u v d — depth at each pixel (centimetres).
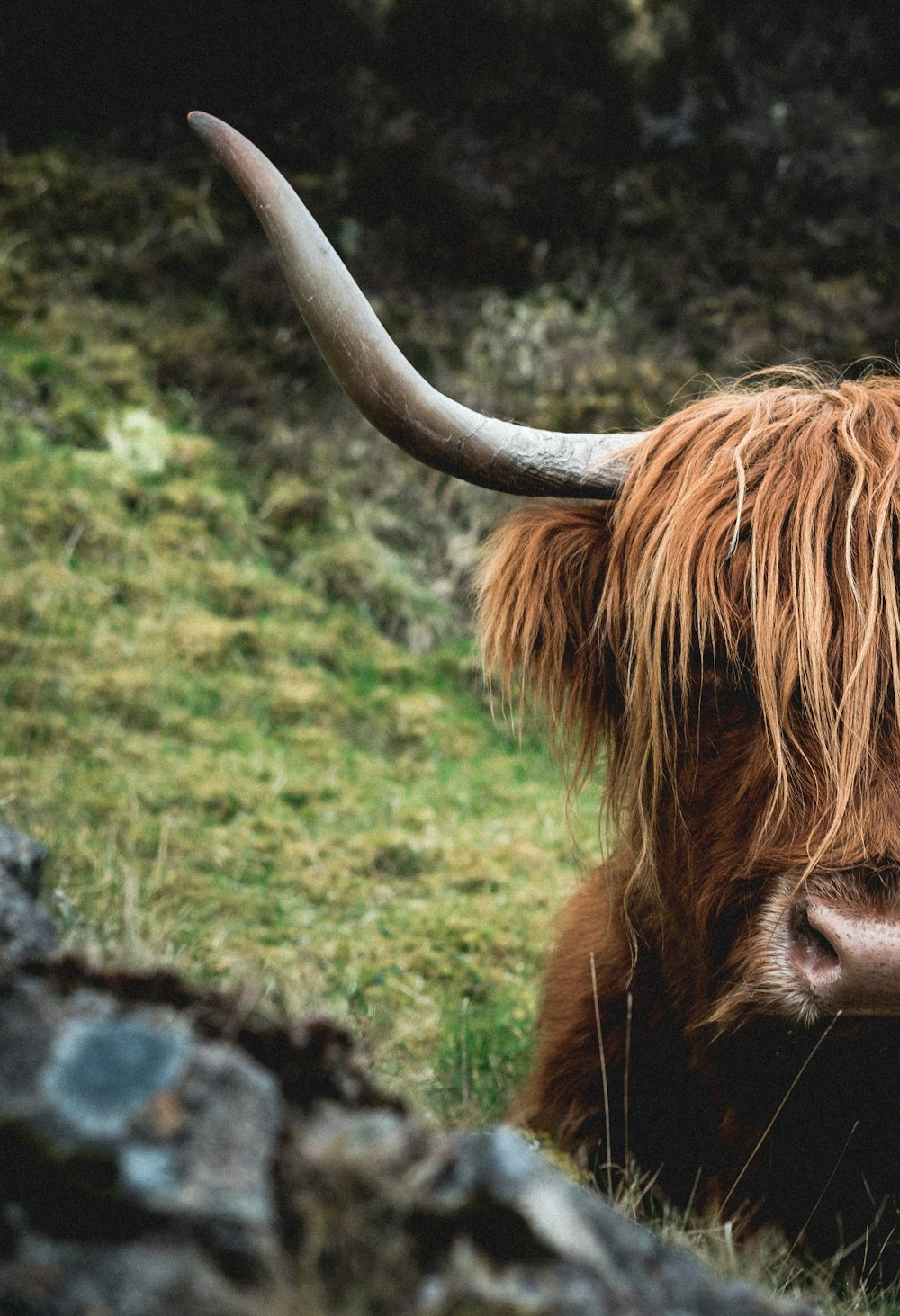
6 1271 98
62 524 766
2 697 627
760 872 286
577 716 360
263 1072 112
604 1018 353
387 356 319
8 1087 106
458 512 898
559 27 1035
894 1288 297
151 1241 100
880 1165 309
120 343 896
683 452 336
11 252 926
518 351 946
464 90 1033
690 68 1044
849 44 1067
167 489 820
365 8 1030
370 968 452
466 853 579
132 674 671
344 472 887
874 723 285
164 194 973
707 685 313
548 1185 116
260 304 936
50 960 135
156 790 570
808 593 292
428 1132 116
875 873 266
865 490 307
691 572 311
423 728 721
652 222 1005
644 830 321
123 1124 105
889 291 979
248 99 1020
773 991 273
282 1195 107
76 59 1010
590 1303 107
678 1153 341
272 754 650
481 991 457
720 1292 121
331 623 786
